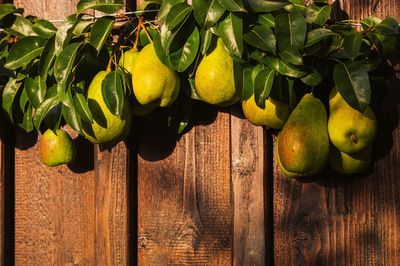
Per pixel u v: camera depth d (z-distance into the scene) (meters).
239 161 1.89
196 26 1.79
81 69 1.88
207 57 1.77
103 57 1.89
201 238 1.93
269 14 1.78
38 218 2.04
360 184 1.86
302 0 1.85
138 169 1.99
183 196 1.95
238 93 1.76
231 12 1.75
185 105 1.94
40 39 1.92
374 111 1.85
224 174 1.93
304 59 1.80
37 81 1.92
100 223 1.96
